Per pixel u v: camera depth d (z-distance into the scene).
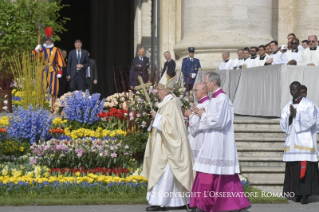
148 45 42.28
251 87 26.52
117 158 18.89
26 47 31.86
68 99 22.52
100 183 16.70
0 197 15.55
